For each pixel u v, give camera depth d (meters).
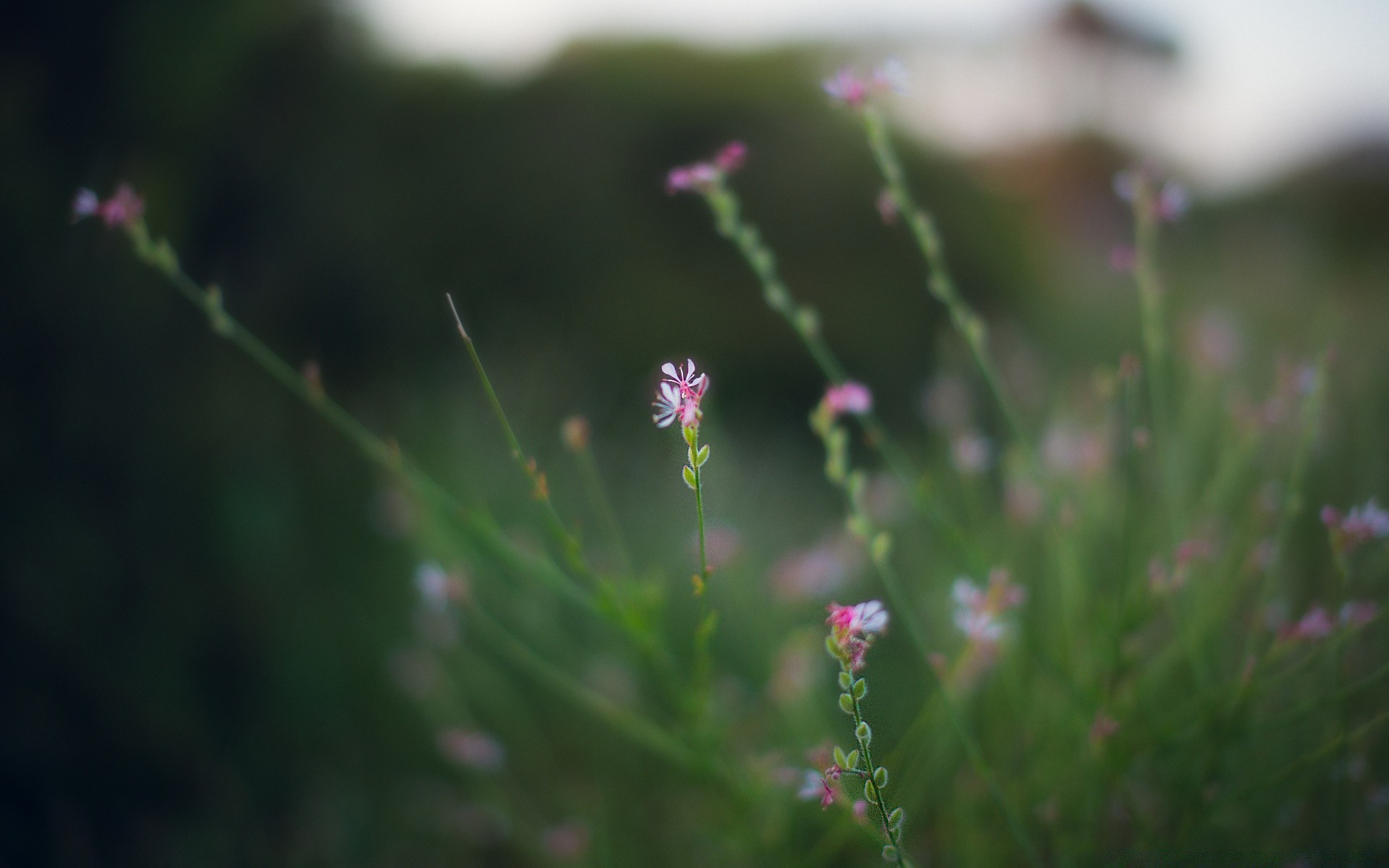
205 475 0.76
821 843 0.44
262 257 0.94
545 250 1.33
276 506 0.77
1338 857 0.39
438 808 0.58
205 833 0.57
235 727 0.65
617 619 0.41
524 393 1.00
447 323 1.17
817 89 1.57
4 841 0.54
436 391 1.02
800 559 0.55
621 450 1.03
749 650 0.61
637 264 1.39
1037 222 1.84
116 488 0.71
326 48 1.06
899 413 1.42
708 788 0.45
